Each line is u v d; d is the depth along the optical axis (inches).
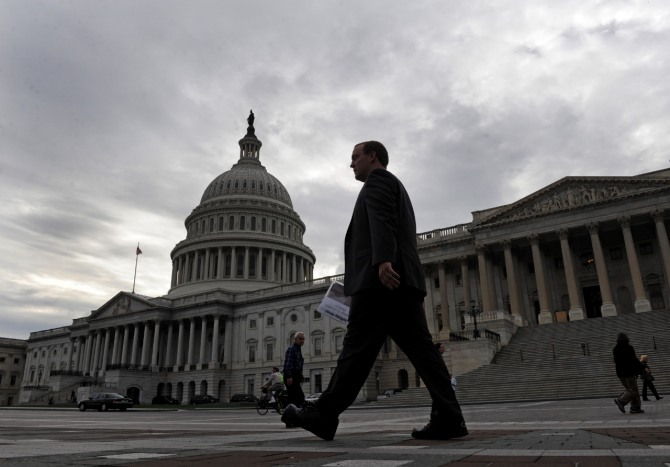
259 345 3622.0
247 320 3747.5
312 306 3435.0
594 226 2298.2
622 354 547.5
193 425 592.1
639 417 454.3
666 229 2343.8
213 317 3818.9
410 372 2778.1
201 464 148.9
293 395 539.2
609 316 2074.3
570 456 153.9
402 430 365.4
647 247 2381.9
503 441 216.8
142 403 3609.7
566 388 1302.9
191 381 3678.6
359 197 245.6
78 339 4672.7
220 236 4520.2
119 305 4252.0
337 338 3245.6
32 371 5344.5
